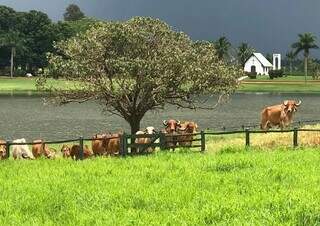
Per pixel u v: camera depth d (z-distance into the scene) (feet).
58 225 31.40
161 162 57.93
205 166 53.57
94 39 109.81
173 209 34.40
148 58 110.73
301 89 499.92
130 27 110.73
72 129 166.91
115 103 110.83
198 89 111.14
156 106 117.29
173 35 115.24
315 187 40.19
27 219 33.19
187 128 97.86
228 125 180.34
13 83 531.09
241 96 412.16
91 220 31.96
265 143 85.35
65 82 124.06
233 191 39.58
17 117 214.48
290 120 124.88
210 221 31.07
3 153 85.15
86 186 43.16
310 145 80.18
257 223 29.19
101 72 110.01
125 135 74.90
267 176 46.52
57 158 71.15
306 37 536.83
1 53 649.20
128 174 49.42
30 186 43.98
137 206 36.01
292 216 30.12
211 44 117.91
